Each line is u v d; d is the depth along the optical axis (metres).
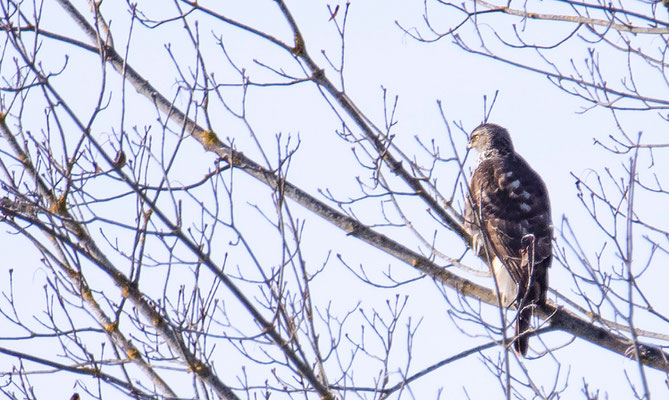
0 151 11.51
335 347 10.98
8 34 10.08
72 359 10.88
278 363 10.68
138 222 10.59
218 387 10.44
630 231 8.11
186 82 11.15
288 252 10.05
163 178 10.46
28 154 11.58
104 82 10.36
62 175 11.23
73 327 10.80
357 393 10.92
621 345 12.23
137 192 10.03
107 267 10.69
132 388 10.52
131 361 10.77
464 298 10.80
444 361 11.37
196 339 10.44
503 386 9.97
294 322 10.37
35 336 10.77
